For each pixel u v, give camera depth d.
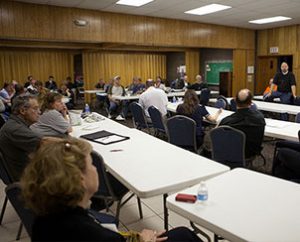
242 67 10.04
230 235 1.11
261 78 10.41
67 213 0.86
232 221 1.19
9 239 2.31
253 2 6.30
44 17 6.34
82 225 0.85
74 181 0.85
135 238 1.34
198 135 3.82
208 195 1.43
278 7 6.77
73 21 6.69
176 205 1.34
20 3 6.05
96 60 11.09
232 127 2.91
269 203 1.34
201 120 3.90
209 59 11.22
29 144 2.26
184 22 8.35
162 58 12.70
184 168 1.88
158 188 1.58
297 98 5.85
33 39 6.48
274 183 1.57
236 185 1.55
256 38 10.20
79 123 3.50
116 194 2.11
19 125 2.33
